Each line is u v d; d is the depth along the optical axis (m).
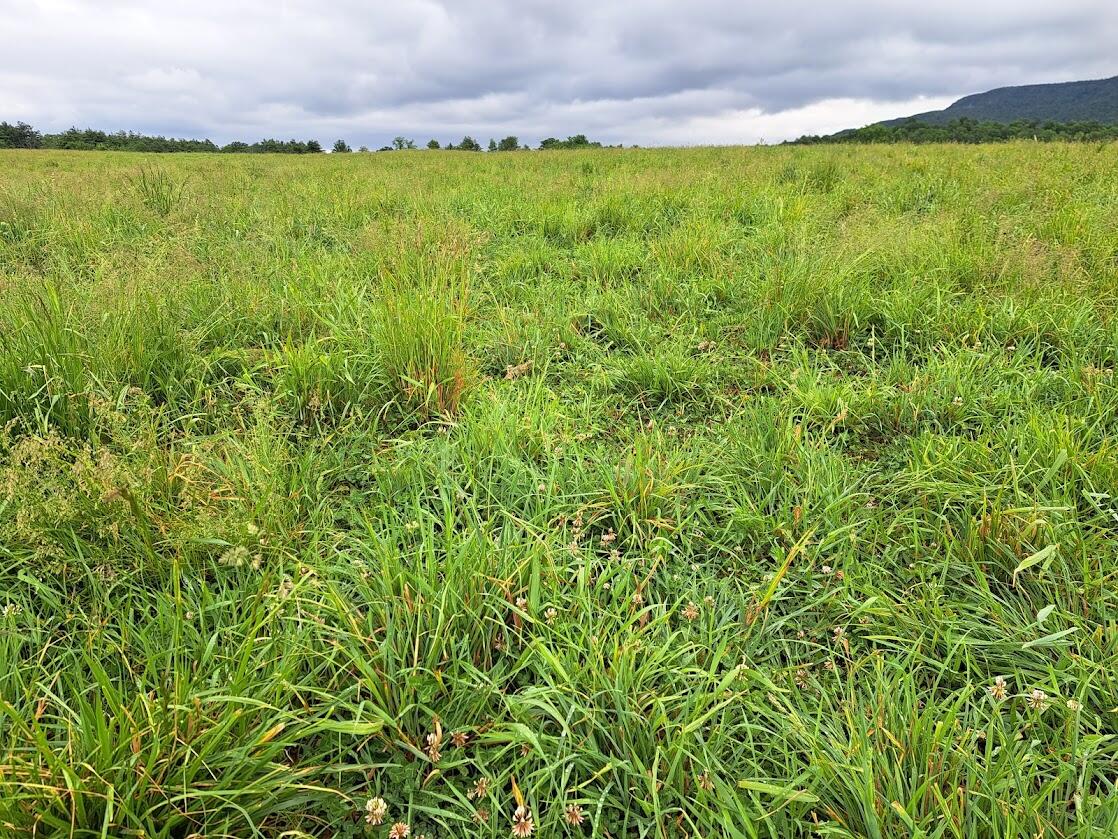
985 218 6.23
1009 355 3.87
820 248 5.20
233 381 3.63
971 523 2.35
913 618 2.10
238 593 2.06
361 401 3.40
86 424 2.93
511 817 1.58
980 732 1.65
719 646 1.99
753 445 3.03
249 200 8.99
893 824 1.46
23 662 1.82
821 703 1.84
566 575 2.24
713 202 8.22
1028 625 1.99
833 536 2.38
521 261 6.00
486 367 4.08
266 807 1.51
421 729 1.75
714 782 1.57
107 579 2.13
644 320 4.64
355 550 2.35
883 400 3.38
